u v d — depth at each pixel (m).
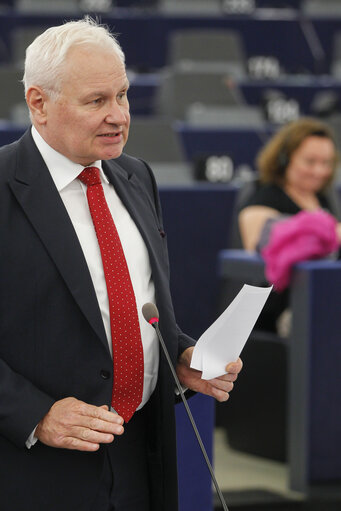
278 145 9.66
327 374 8.34
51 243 4.09
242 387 9.21
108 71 4.02
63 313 4.11
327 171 9.63
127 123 4.12
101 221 4.25
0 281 4.08
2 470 4.20
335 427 8.43
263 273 8.55
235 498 8.26
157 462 4.44
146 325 4.31
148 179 4.71
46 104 4.09
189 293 10.68
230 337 4.25
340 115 15.75
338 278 8.23
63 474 4.20
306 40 20.94
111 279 4.21
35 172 4.18
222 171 11.91
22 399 4.02
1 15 19.02
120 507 4.36
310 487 8.41
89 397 4.16
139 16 19.95
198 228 10.65
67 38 4.03
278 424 9.03
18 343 4.11
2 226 4.10
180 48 18.23
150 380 4.37
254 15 21.81
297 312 8.32
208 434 5.52
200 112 14.79
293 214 9.54
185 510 5.46
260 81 17.47
